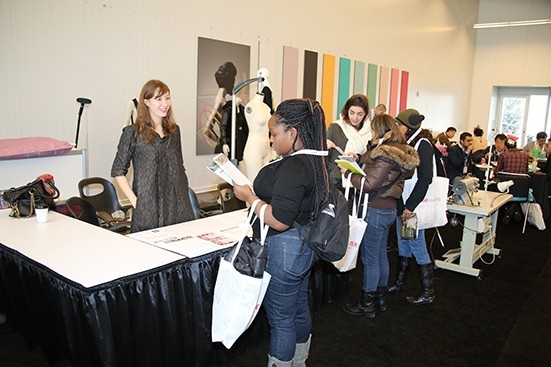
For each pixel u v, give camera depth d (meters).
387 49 7.37
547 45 10.05
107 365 1.57
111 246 1.96
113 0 3.54
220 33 4.42
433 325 2.78
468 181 3.74
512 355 2.45
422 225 2.95
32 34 3.11
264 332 2.45
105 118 3.61
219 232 2.27
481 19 10.88
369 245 2.70
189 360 1.92
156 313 1.73
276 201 1.51
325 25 5.82
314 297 2.82
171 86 4.05
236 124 3.78
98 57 3.50
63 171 2.91
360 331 2.67
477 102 11.17
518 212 5.71
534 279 3.69
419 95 8.73
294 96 5.44
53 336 1.90
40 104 3.22
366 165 2.50
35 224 2.28
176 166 2.50
